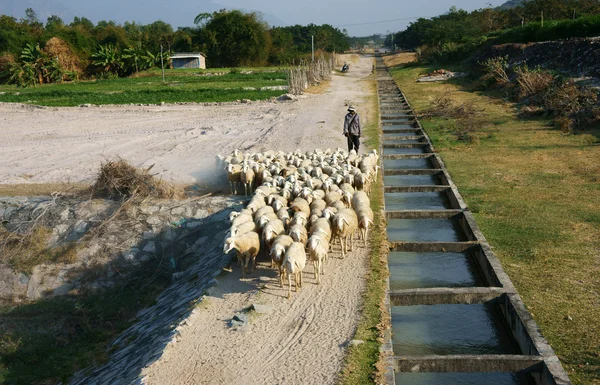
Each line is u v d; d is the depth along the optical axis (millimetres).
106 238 15961
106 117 37125
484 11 89625
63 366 11406
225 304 10430
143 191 16969
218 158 19781
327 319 9578
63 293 15211
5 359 12172
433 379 8234
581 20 44094
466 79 52312
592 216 14234
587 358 8008
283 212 12914
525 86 34938
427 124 30859
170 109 40469
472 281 11688
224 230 15977
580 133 25031
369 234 13797
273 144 25391
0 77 79000
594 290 10141
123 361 9758
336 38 142625
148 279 15359
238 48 96188
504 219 14492
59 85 69250
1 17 96188
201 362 8477
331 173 16812
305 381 7777
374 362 8148
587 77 31828
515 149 23062
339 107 38812
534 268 11273
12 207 16828
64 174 20766
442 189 18047
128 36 96625
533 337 8539
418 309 10430
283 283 11172
